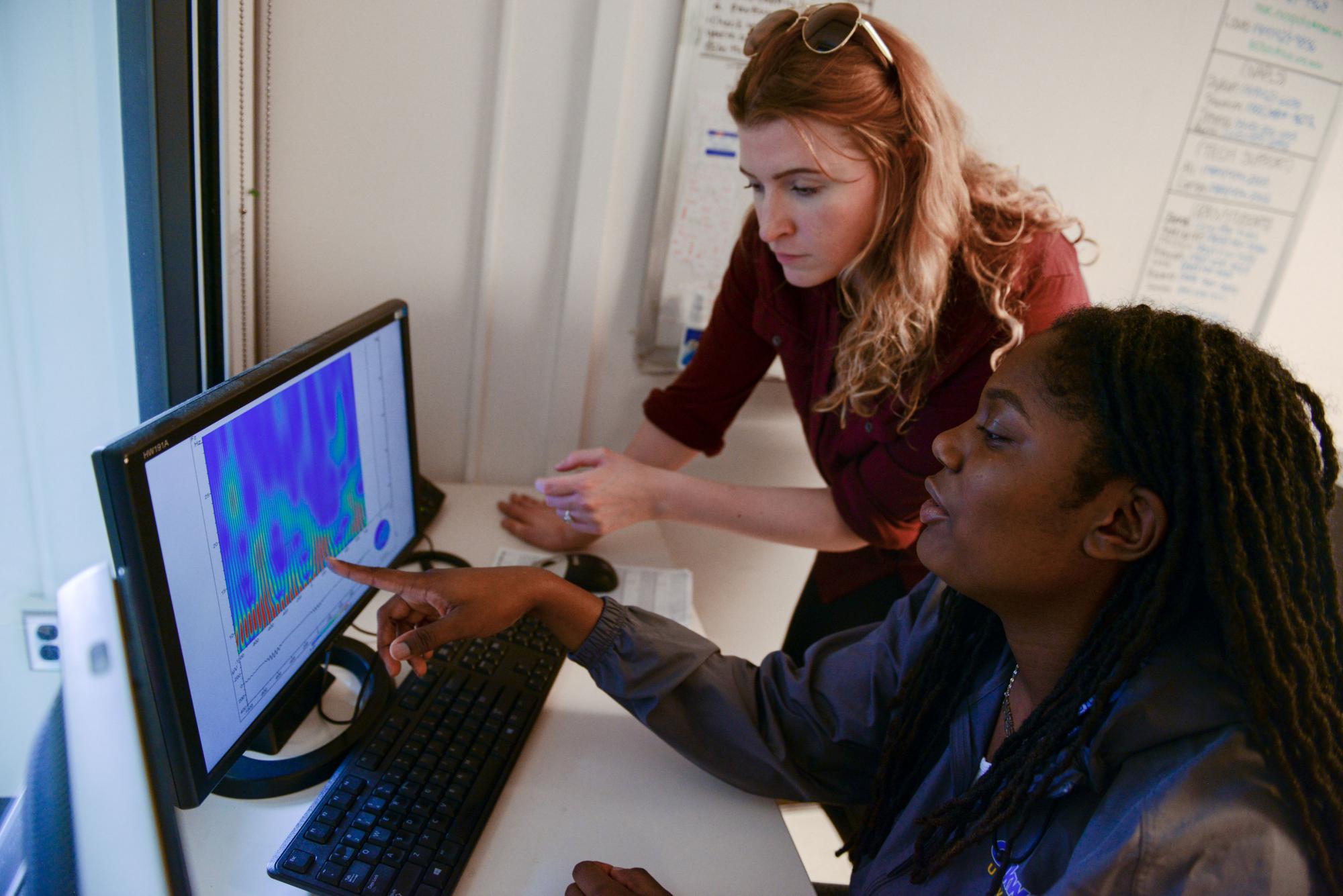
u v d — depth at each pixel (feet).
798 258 3.30
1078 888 1.84
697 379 4.42
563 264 4.65
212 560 2.17
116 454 1.79
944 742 2.62
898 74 3.05
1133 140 5.21
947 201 3.15
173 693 2.01
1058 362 2.00
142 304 3.55
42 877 1.41
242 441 2.27
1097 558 1.99
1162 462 1.87
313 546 2.75
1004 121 5.02
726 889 2.44
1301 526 1.91
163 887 1.45
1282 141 5.42
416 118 4.21
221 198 3.59
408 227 4.40
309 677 2.75
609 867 2.32
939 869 2.31
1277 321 6.00
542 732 2.94
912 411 3.39
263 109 4.02
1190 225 5.52
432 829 2.40
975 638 2.56
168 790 1.49
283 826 2.45
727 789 2.83
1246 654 1.87
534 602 2.69
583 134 4.38
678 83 4.40
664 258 4.74
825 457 4.07
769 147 3.05
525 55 4.21
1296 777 1.85
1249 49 5.13
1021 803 2.12
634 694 2.77
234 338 3.85
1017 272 3.36
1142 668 2.01
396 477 3.43
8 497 3.62
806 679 2.91
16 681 3.45
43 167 3.27
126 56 3.22
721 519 3.94
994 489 2.02
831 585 4.56
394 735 2.70
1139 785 1.95
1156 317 2.01
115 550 1.87
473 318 4.65
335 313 4.45
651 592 3.97
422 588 2.51
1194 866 1.78
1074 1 4.81
